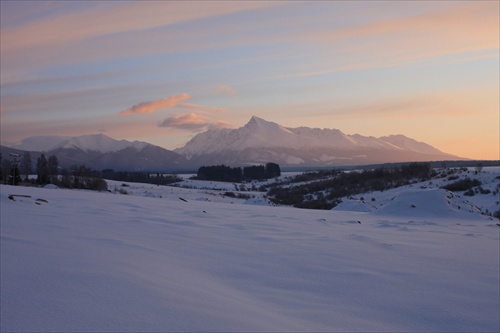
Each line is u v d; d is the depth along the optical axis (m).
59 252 5.85
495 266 6.93
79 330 3.12
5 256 5.37
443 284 5.72
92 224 9.34
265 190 77.69
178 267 5.73
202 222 11.34
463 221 15.67
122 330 3.18
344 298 4.92
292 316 4.14
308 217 14.98
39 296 3.87
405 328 4.08
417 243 9.21
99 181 55.06
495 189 38.72
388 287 5.46
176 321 3.48
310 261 6.77
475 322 4.31
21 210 11.09
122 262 5.53
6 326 3.14
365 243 8.85
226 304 4.17
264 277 5.67
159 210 13.99
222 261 6.44
